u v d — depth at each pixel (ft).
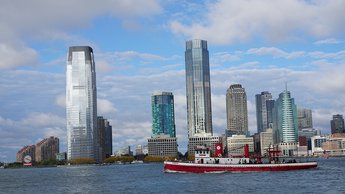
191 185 653.30
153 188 651.66
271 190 568.82
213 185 638.53
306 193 534.37
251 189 581.53
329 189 566.77
